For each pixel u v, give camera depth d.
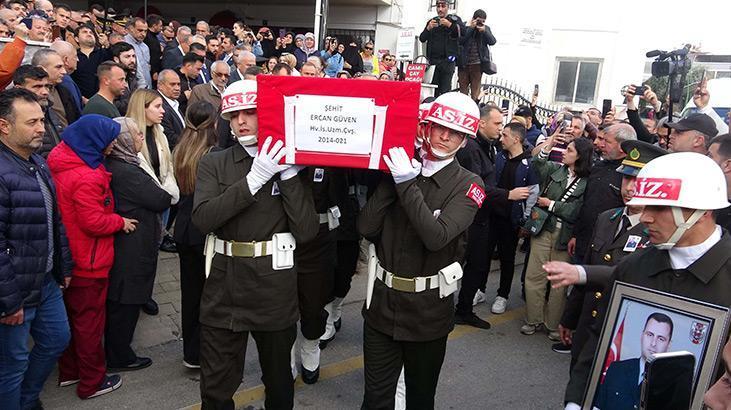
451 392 3.68
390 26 13.55
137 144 3.36
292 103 2.28
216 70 5.73
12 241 2.52
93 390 3.25
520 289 5.95
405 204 2.32
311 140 2.31
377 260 2.66
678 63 5.13
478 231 4.63
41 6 6.57
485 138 4.54
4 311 2.48
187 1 14.85
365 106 2.24
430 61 8.34
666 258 1.78
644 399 1.44
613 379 1.70
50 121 3.94
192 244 3.28
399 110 2.22
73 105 4.77
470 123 2.39
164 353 3.88
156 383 3.48
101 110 4.41
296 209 2.48
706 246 1.71
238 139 2.54
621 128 3.94
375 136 2.27
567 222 4.39
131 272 3.33
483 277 5.21
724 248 1.69
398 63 9.81
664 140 5.02
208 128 3.34
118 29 8.08
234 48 8.30
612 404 1.70
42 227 2.63
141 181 3.25
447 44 8.22
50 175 2.78
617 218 2.82
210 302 2.59
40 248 2.62
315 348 3.57
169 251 5.69
